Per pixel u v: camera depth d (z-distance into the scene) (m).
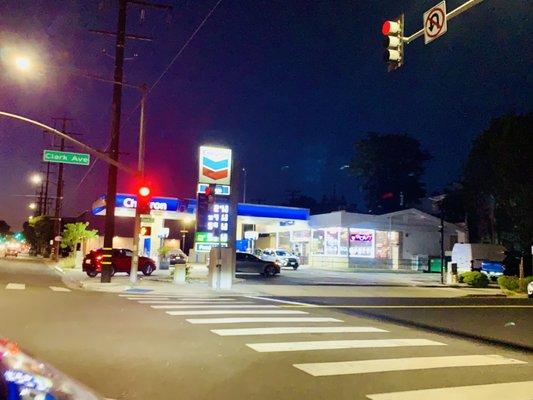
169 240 63.50
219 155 30.38
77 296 20.16
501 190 40.12
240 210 50.91
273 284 30.91
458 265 46.62
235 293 24.42
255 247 66.38
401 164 77.12
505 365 9.69
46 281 28.80
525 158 38.06
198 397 6.93
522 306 22.44
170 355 9.43
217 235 26.61
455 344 11.85
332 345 10.91
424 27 11.64
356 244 52.16
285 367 8.79
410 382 8.11
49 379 3.39
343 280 36.53
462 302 23.75
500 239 46.91
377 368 8.95
